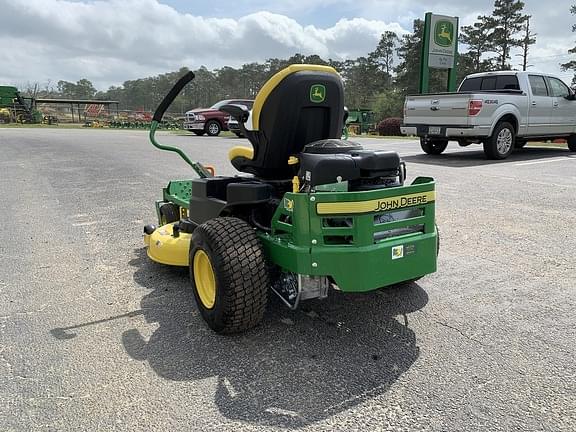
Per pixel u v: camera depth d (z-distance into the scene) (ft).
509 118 38.01
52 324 11.85
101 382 9.38
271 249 11.08
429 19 60.29
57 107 219.61
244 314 10.61
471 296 12.99
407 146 49.60
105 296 13.52
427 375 9.46
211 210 12.88
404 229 10.82
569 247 16.58
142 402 8.75
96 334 11.32
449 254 16.15
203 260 11.47
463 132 35.86
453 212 21.25
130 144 58.65
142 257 16.75
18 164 39.86
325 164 10.50
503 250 16.43
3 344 10.87
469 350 10.34
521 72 39.14
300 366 9.89
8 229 20.31
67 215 22.67
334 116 12.23
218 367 9.88
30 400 8.84
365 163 10.86
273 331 11.35
